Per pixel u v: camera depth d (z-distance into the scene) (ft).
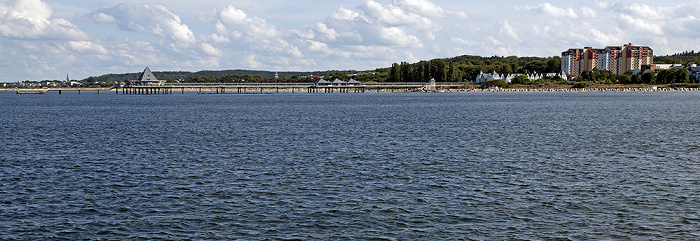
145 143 209.15
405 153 176.96
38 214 103.96
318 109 478.59
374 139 219.82
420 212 104.58
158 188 124.47
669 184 126.11
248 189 123.03
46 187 125.70
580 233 92.94
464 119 337.31
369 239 90.74
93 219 100.99
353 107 516.73
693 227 95.30
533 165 152.25
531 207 107.45
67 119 357.00
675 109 444.55
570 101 645.51
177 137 231.30
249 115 389.60
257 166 152.25
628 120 321.52
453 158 165.68
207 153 179.42
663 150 182.19
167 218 101.50
